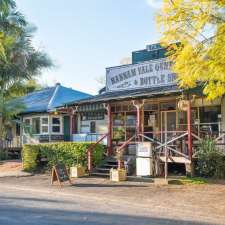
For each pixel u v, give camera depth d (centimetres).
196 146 2239
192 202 1529
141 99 2327
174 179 2027
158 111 2598
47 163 2703
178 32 1545
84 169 2375
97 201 1627
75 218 1272
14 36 3744
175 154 2228
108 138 2544
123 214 1348
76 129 3297
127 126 2764
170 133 2503
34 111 3644
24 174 2527
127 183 2050
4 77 3681
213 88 1520
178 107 2250
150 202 1548
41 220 1238
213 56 1464
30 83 4434
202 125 2369
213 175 2056
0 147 3550
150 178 2097
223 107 2284
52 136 3569
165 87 2367
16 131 3938
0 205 1512
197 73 1492
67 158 2523
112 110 2834
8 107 3512
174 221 1239
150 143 2169
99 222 1213
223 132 2159
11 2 3606
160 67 2538
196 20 1513
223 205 1461
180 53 1546
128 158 2355
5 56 3519
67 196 1758
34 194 1825
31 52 3875
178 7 1527
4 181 2273
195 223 1213
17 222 1211
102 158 2478
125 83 2752
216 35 1470
